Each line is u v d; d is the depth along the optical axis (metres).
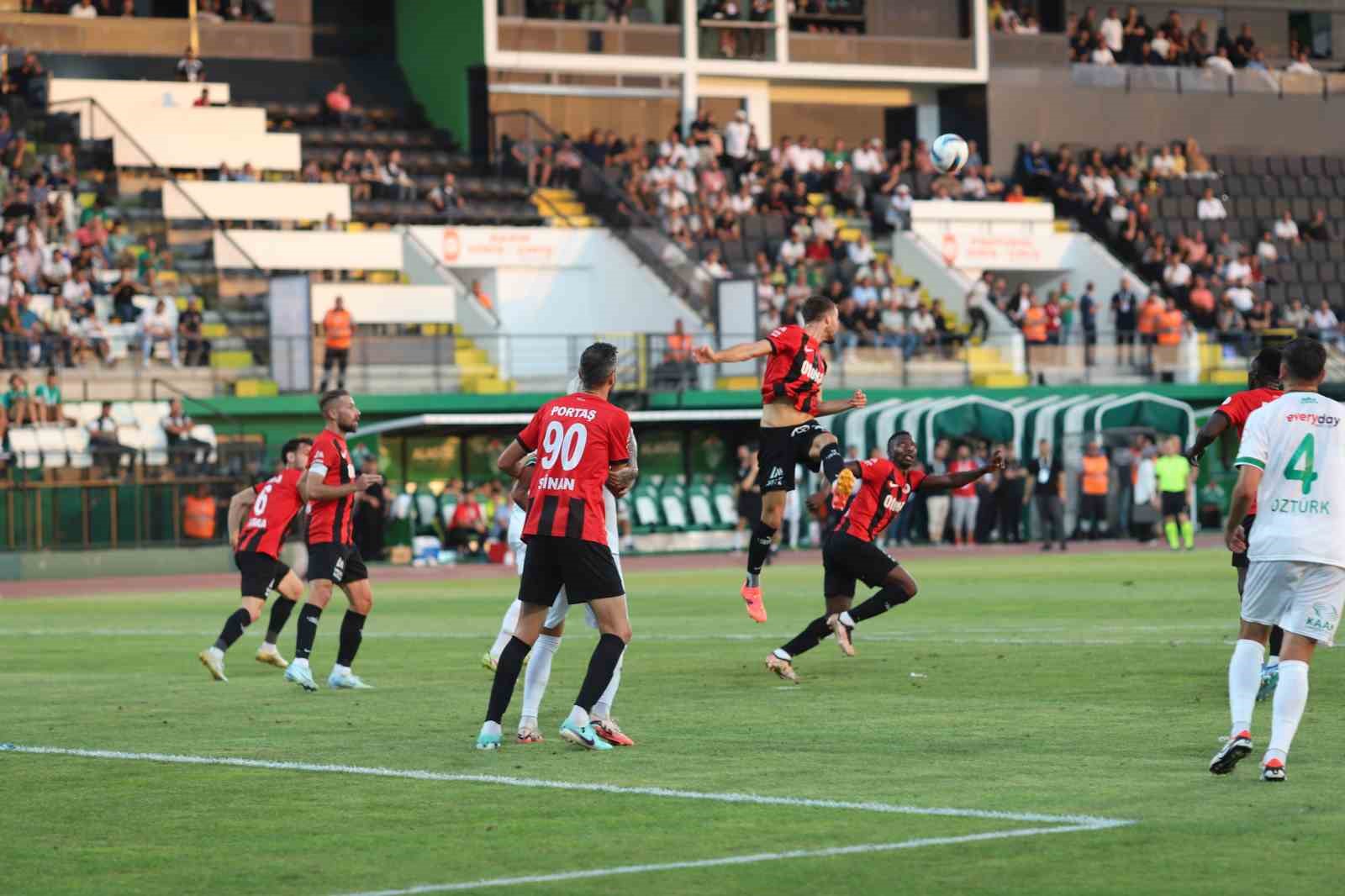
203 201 89.38
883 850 14.82
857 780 18.23
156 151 91.56
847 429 82.88
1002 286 99.00
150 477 71.56
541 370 90.00
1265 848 14.66
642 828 15.98
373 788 18.30
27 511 69.12
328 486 27.33
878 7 110.00
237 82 104.00
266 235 87.62
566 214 96.56
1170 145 111.38
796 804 16.92
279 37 106.25
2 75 93.06
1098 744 20.44
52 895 13.87
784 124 110.62
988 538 81.38
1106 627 36.44
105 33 102.00
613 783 18.34
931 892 13.39
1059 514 73.00
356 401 81.31
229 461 73.94
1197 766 18.75
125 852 15.38
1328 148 116.31
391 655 33.84
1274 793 17.05
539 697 21.44
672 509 83.00
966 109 111.38
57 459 72.81
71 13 101.81
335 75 106.50
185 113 92.88
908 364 89.56
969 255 100.38
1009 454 80.44
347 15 108.38
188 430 75.56
